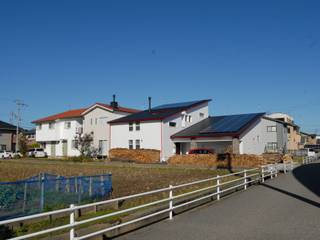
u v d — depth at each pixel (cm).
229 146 3169
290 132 6194
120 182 1703
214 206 1109
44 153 5000
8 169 2528
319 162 3769
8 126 6372
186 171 2377
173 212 998
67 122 4784
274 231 765
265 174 1905
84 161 3547
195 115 3959
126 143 3797
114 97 4456
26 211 926
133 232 788
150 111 4038
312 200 1171
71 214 641
